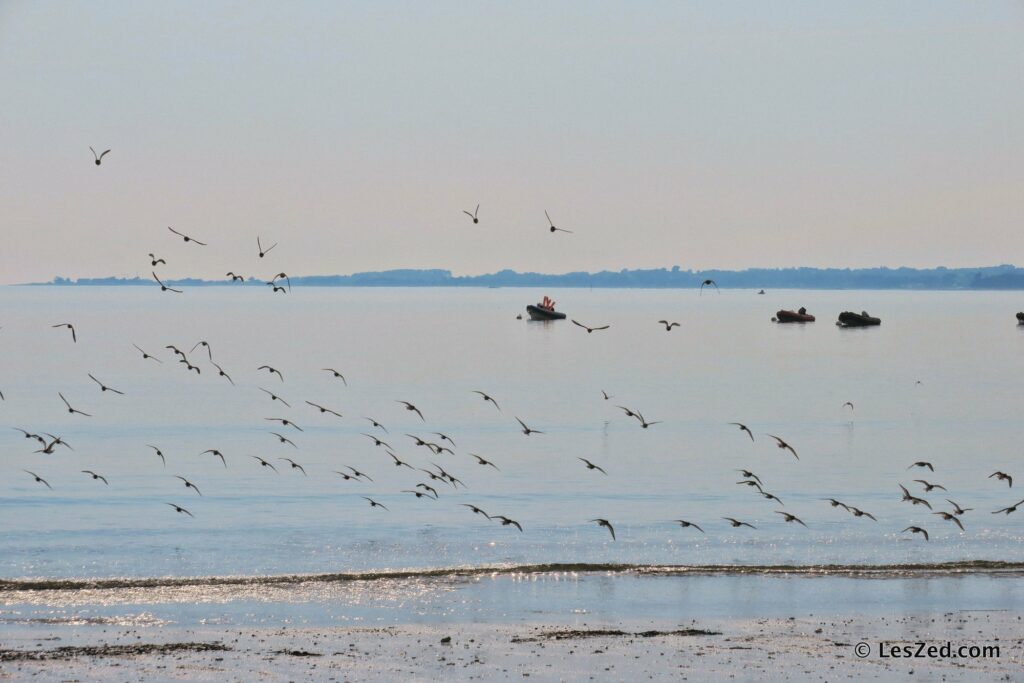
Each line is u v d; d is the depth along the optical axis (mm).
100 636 33812
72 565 43094
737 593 39406
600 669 30984
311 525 50969
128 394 114000
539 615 36562
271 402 107062
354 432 86938
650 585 40375
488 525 51094
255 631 34500
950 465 71188
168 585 40031
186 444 79438
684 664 31438
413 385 126875
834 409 104688
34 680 29734
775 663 31578
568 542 47625
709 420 95938
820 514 54062
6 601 37688
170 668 30812
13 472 66000
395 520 52250
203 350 182875
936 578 41469
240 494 59250
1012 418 97750
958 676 30641
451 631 34688
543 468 69312
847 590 39750
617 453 76188
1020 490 61500
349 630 34719
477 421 94625
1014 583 40750
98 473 65938
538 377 139000
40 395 111750
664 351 190875
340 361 162500
